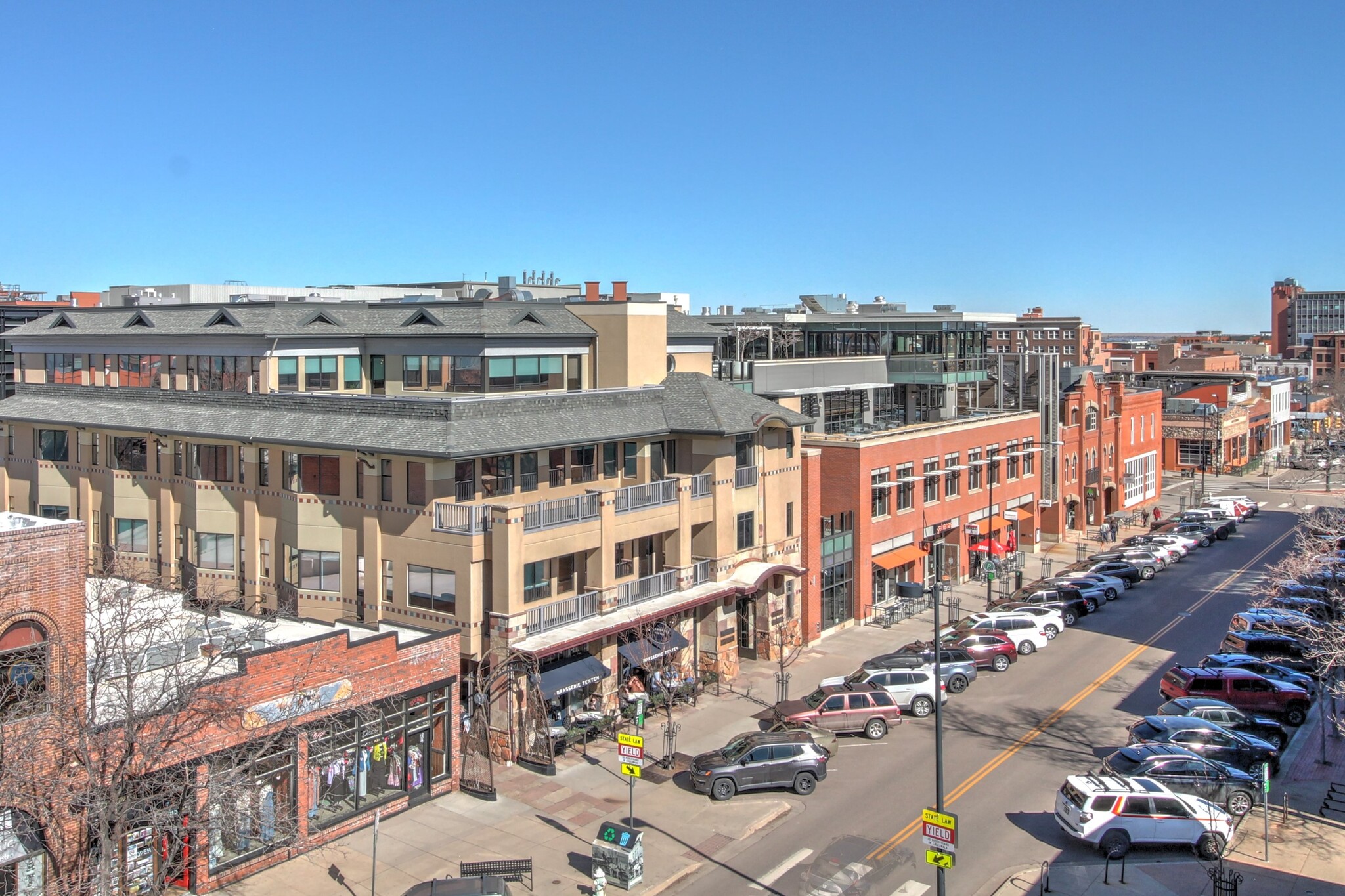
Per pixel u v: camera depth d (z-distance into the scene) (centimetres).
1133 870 2708
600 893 2483
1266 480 11300
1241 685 3956
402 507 3509
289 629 3312
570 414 3928
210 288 6275
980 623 4931
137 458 4434
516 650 3369
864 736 3744
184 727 2483
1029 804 3141
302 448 3753
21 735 2084
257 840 2605
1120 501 8756
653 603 3922
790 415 4619
